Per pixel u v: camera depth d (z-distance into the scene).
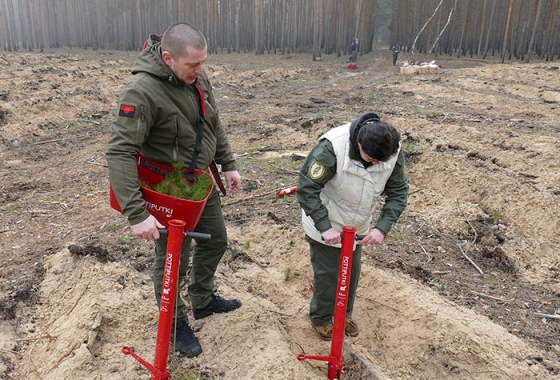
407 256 4.44
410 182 6.55
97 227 4.92
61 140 8.81
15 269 4.02
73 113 10.20
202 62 2.38
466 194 5.98
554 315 3.62
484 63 24.17
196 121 2.63
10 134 8.55
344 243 2.48
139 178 2.63
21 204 5.70
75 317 3.26
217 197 2.91
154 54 2.41
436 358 3.09
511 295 3.91
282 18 29.22
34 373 2.94
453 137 8.47
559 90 13.87
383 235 2.67
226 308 3.30
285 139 8.98
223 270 3.96
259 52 29.30
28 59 18.83
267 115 11.03
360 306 3.66
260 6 28.66
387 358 3.22
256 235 4.69
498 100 12.12
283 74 18.59
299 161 7.33
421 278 4.07
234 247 4.32
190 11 29.59
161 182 2.57
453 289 3.94
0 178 6.72
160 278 2.75
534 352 3.13
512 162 6.96
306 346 3.14
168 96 2.45
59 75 13.92
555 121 10.05
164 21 29.83
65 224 5.06
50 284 3.74
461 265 4.38
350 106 11.84
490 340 3.16
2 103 9.59
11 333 3.28
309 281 4.00
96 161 7.70
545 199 5.36
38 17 26.30
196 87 2.57
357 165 2.59
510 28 25.98
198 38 2.32
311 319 3.17
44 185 6.48
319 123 9.66
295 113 11.30
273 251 4.45
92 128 9.77
